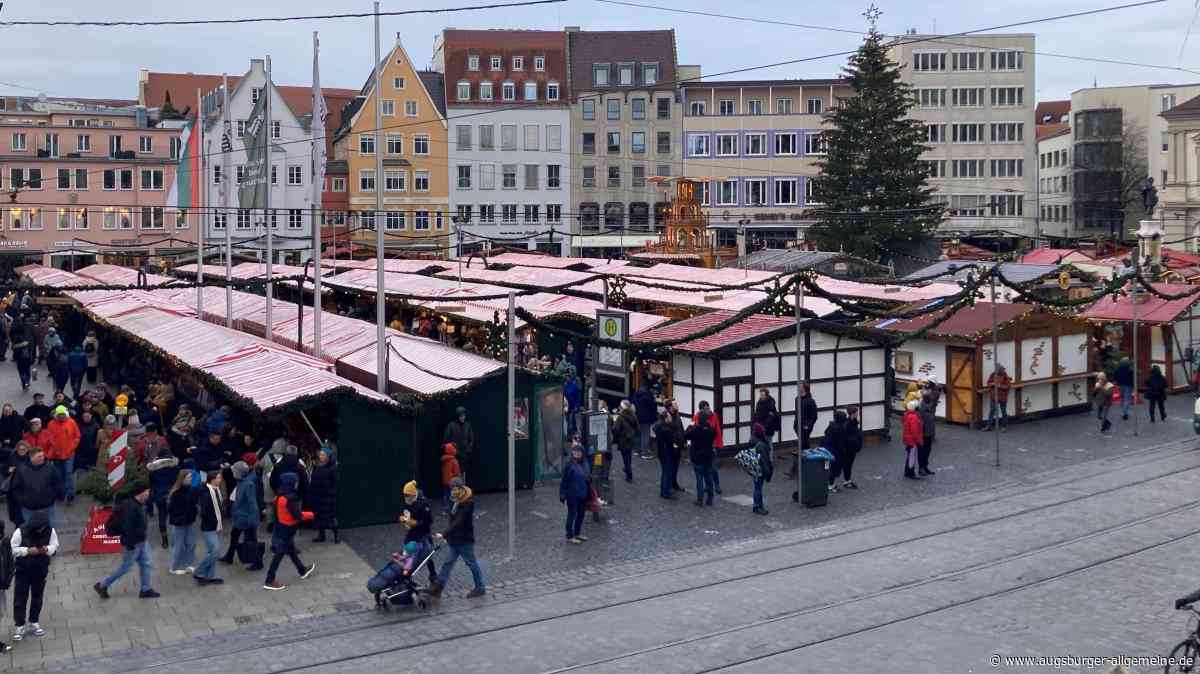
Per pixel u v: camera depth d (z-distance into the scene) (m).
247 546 19.72
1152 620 16.41
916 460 27.31
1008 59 105.69
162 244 91.25
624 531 22.38
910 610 17.03
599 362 28.25
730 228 99.44
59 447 24.56
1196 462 27.86
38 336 45.56
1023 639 15.70
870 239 79.62
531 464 25.98
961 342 33.28
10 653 15.78
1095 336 40.72
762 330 29.81
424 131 100.50
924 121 106.25
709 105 105.38
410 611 17.59
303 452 24.98
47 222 89.06
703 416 24.48
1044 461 28.50
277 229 88.69
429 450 24.97
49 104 117.56
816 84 103.69
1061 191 119.88
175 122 94.50
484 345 39.97
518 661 15.26
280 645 16.06
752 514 23.64
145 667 15.21
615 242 104.31
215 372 27.86
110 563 20.23
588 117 104.06
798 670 14.67
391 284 49.41
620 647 15.71
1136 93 113.00
